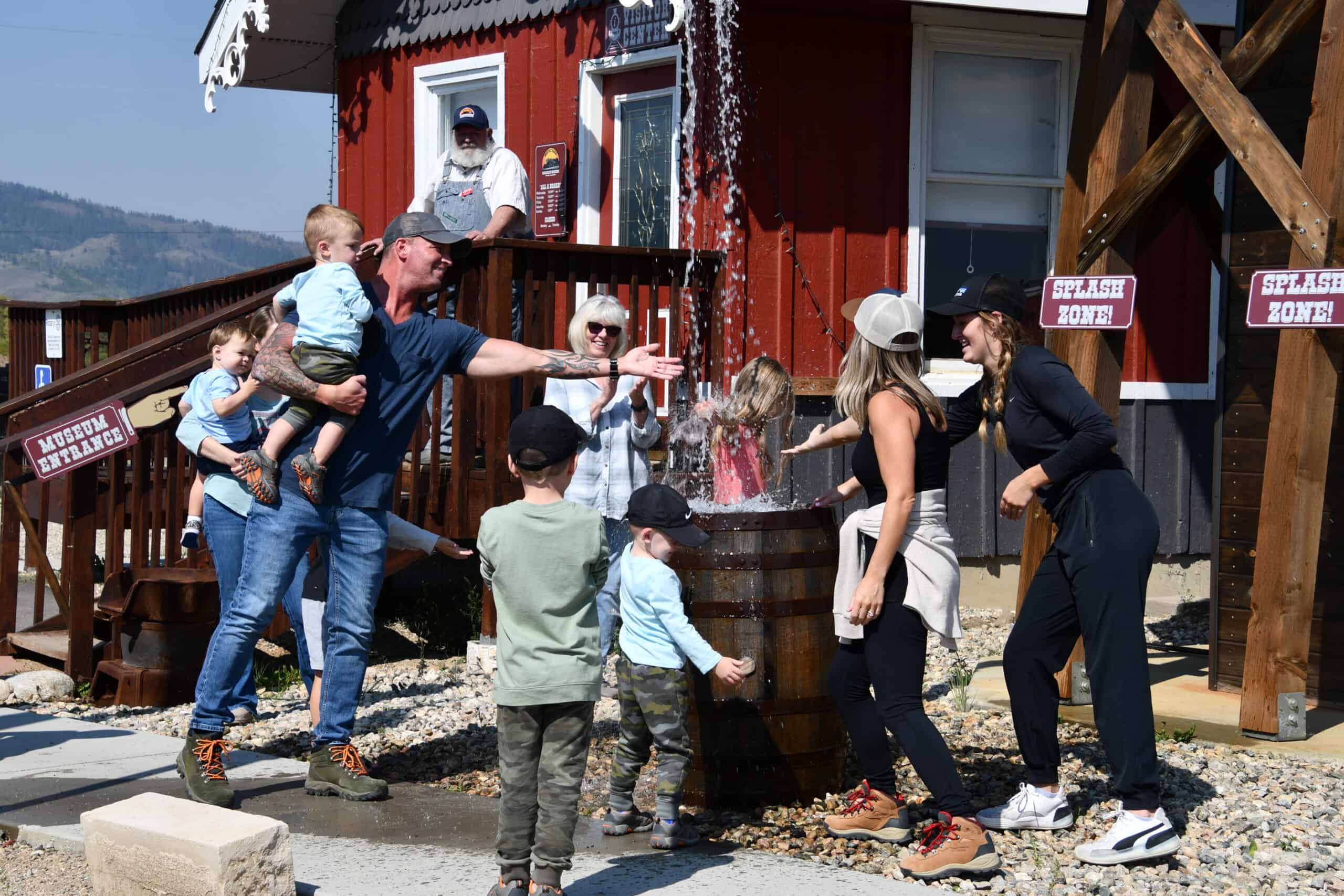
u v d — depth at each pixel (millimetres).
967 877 4160
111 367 7914
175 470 7543
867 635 4273
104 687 7129
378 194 11305
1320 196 5594
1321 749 5668
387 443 4941
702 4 8133
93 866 3879
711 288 7559
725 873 4066
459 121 8266
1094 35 6680
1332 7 5559
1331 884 4141
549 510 3795
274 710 6668
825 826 4633
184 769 4793
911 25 8391
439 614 8930
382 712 6457
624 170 9219
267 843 3719
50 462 6160
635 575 4434
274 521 4812
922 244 8516
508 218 7891
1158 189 6090
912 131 8453
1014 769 5375
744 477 6211
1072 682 6488
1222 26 8109
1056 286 6266
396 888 3873
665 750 4379
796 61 8219
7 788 4895
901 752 5668
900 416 4180
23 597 10102
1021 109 8781
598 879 4004
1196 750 5785
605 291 8625
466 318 7109
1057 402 4434
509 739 3736
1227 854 4395
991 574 8789
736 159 8141
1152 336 9117
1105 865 4312
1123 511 4438
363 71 11422
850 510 8438
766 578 4742
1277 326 5578
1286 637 5766
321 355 4668
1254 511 6668
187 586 6938
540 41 9664
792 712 4773
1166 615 9227
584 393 6156
